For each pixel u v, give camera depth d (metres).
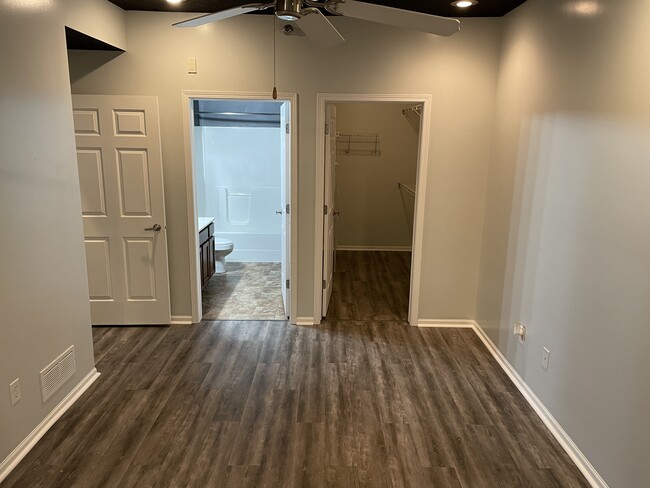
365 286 5.18
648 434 1.83
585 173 2.31
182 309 4.05
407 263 6.12
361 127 6.44
